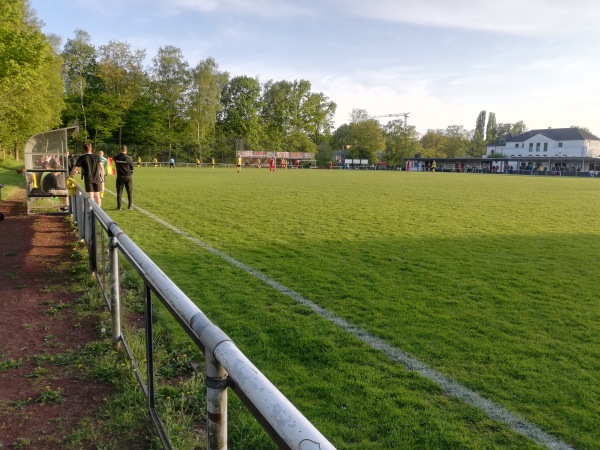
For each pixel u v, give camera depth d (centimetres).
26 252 773
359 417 301
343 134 10975
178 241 902
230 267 702
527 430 290
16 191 1905
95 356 384
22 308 499
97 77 7300
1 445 268
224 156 7900
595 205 1770
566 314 508
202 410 303
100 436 278
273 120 9738
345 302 538
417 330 454
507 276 670
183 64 7812
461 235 1020
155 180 2944
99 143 6881
